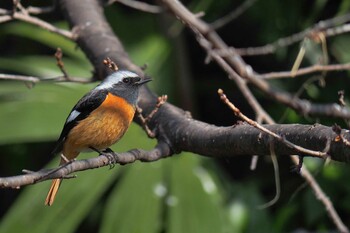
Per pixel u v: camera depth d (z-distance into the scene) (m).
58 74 13.29
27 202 11.29
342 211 12.82
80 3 10.44
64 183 11.33
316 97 13.41
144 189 11.23
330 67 8.60
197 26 8.12
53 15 14.95
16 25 14.06
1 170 15.01
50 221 11.09
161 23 14.01
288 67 13.83
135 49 13.86
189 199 11.18
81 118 8.93
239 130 7.32
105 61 8.15
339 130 6.20
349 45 13.13
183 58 13.95
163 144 8.09
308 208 12.51
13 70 14.60
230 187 12.72
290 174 13.59
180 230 10.94
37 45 15.41
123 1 10.43
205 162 12.39
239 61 8.50
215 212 11.08
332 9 13.91
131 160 7.62
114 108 8.86
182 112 8.48
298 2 13.76
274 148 6.96
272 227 12.44
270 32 13.91
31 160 14.88
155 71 13.66
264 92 7.82
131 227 10.92
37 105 12.23
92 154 11.62
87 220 13.86
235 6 14.33
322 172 12.55
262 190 13.76
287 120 13.20
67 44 13.82
